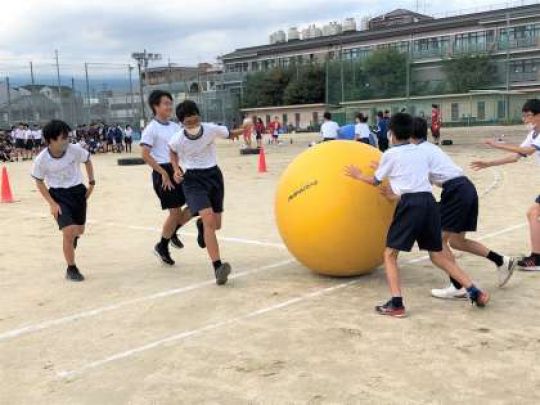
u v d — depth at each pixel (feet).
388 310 17.72
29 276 23.97
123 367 14.87
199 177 21.72
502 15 218.38
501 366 14.14
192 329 17.28
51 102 161.89
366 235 20.27
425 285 20.80
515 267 20.99
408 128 18.01
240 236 30.30
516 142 97.25
